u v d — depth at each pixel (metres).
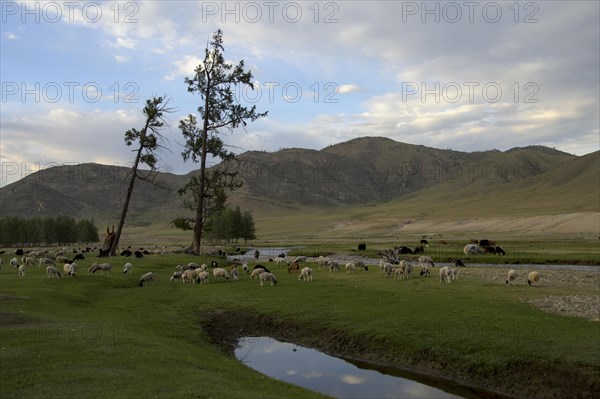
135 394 12.77
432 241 105.88
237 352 21.91
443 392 16.91
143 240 195.25
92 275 38.78
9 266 47.81
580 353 17.50
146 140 61.34
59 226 177.88
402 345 20.56
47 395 12.62
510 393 16.50
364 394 16.72
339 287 33.25
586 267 53.75
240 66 65.06
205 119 64.81
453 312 23.88
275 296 31.03
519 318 22.16
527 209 192.62
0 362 15.40
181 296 32.75
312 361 20.56
